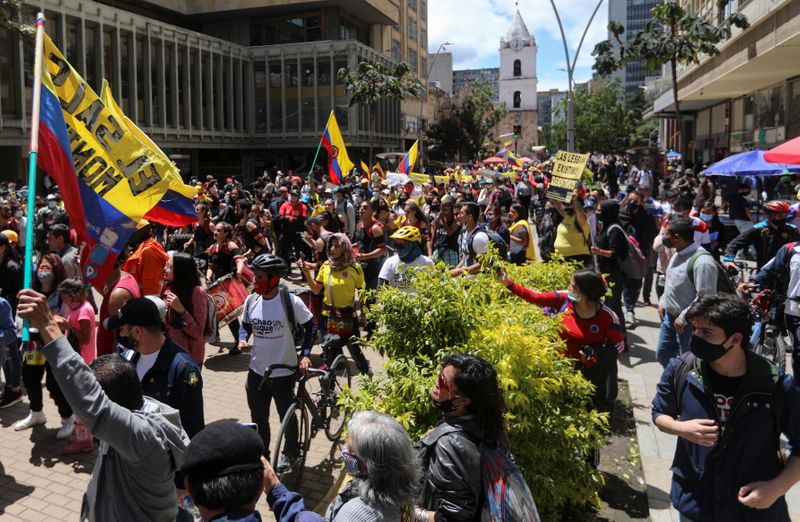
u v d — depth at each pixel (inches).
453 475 111.2
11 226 503.5
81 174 207.8
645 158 1991.9
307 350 217.3
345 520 97.6
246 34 2075.5
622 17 5979.3
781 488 110.8
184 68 1706.4
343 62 1950.1
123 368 119.4
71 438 240.8
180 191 244.5
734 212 541.6
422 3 3120.1
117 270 221.8
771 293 248.7
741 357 117.0
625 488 206.8
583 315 197.9
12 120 1198.9
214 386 307.3
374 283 385.1
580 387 176.9
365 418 104.0
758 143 1267.2
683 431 118.7
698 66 1259.8
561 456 168.1
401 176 850.8
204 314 218.5
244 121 2012.8
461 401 116.3
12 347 279.7
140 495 116.9
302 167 1983.3
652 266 436.8
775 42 768.9
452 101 2758.4
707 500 120.7
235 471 86.5
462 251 316.5
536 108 4419.3
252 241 458.6
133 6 1835.6
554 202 357.4
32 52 1230.3
